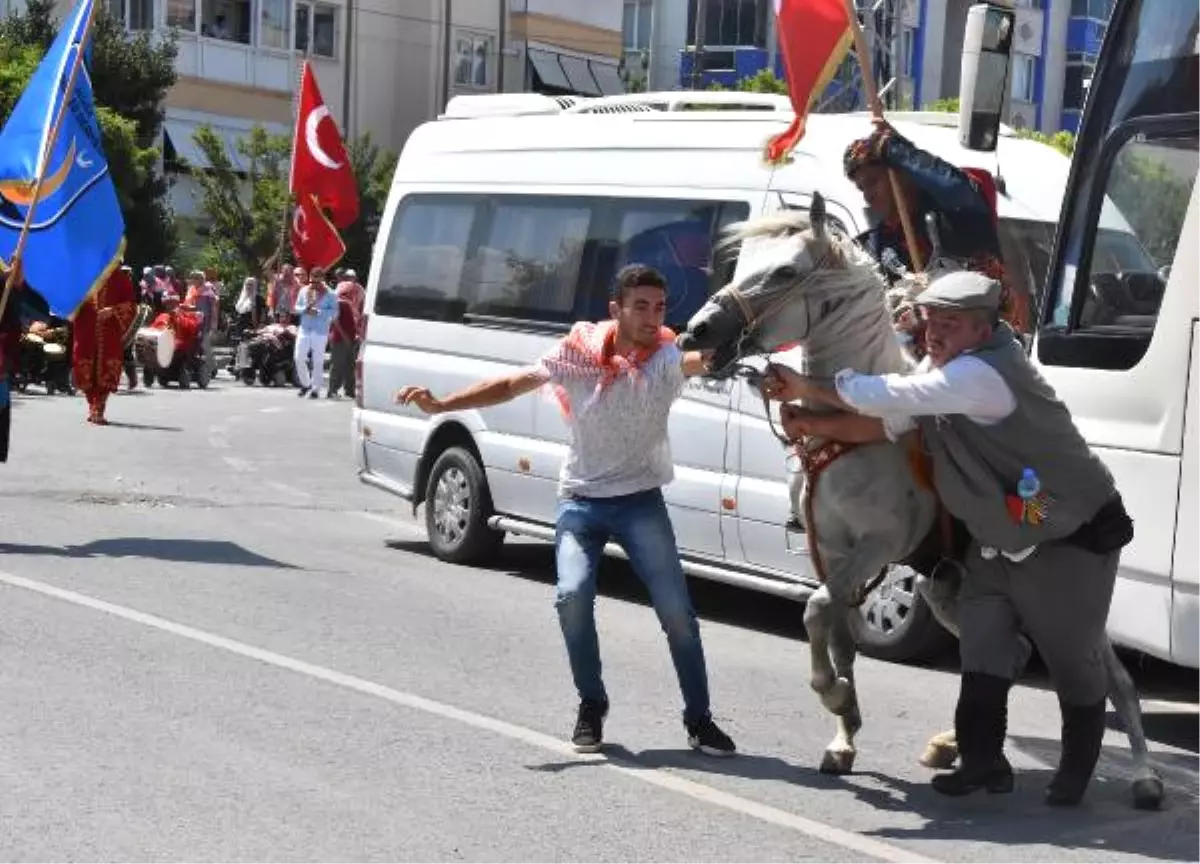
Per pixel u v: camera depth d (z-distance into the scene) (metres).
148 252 37.28
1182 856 6.11
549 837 6.02
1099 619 6.48
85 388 20.89
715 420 10.15
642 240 10.77
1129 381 7.84
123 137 35.16
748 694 8.54
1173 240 7.73
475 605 10.50
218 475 16.73
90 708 7.38
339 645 9.00
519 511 11.66
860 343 6.52
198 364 29.23
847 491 6.55
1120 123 8.05
